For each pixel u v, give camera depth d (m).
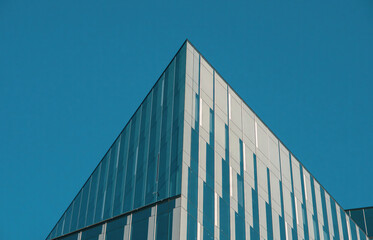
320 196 68.56
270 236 52.94
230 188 49.31
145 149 52.44
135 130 57.59
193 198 44.06
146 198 47.56
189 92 49.06
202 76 52.00
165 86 53.59
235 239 47.03
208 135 49.09
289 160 63.75
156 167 48.25
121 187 54.66
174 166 45.12
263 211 53.41
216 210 46.09
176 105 49.22
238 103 56.53
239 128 54.84
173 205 43.31
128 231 47.28
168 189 44.78
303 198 63.44
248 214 50.56
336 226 69.50
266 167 57.47
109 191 57.75
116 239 48.00
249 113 58.09
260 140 58.38
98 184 62.72
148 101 56.97
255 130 58.12
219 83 54.34
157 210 45.03
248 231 49.47
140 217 46.81
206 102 50.84
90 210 61.16
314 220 63.91
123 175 55.72
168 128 49.03
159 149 49.16
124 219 48.91
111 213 54.12
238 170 51.78
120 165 57.94
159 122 51.69
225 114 53.22
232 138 52.84
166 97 52.19
